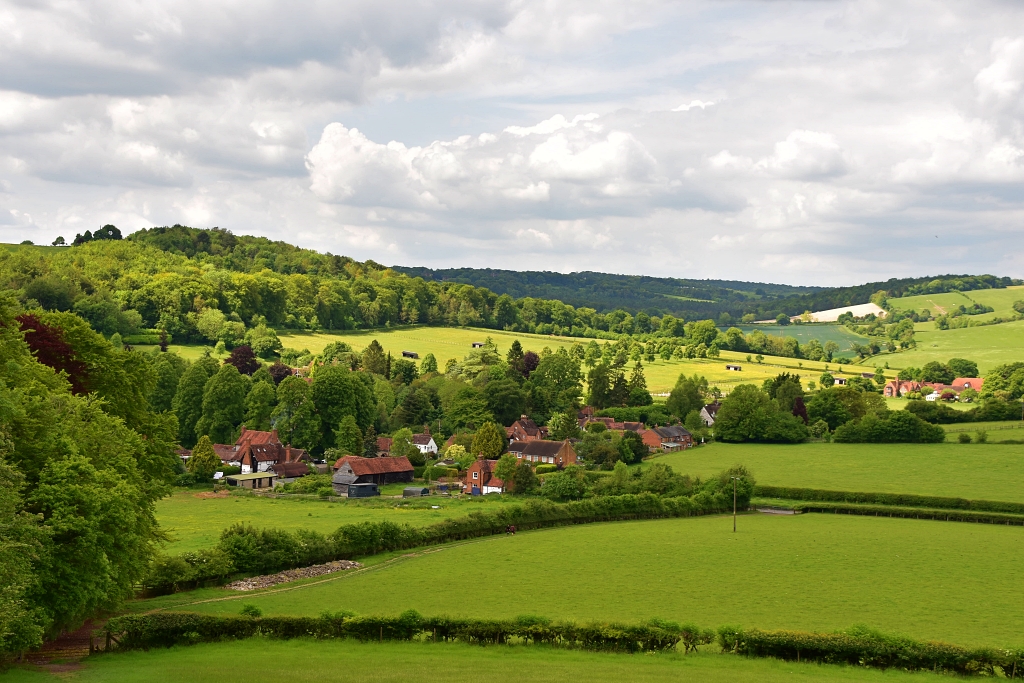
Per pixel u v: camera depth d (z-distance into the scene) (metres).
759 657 51.97
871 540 97.81
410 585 73.38
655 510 115.62
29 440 51.41
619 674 45.44
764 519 115.50
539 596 70.25
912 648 49.75
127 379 79.31
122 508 51.94
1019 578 79.75
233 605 64.12
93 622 57.62
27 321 76.69
